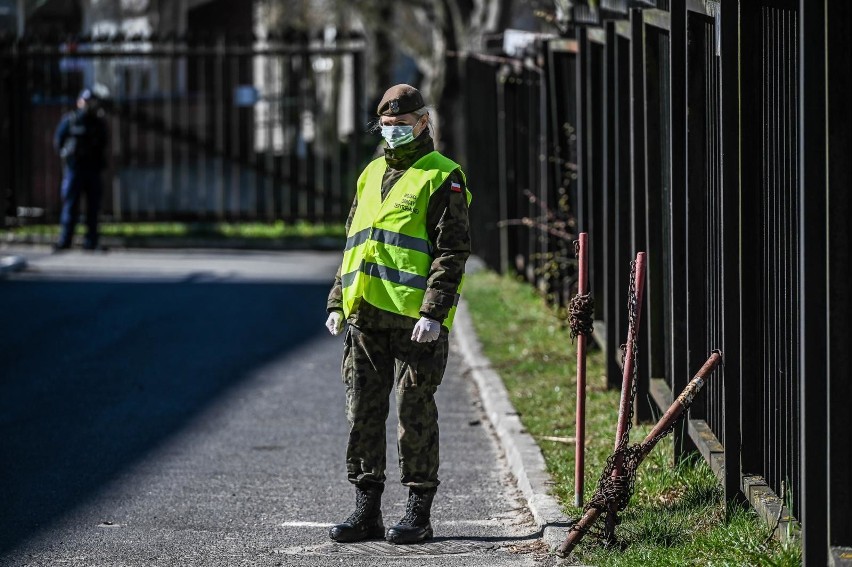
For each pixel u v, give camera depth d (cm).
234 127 6800
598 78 2719
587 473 1969
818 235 1298
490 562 1638
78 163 5425
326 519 1880
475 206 4859
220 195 6569
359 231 1727
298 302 4097
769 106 1566
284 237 5934
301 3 9312
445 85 7019
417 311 1695
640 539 1627
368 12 8106
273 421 2547
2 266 4712
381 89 8269
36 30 7362
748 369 1639
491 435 2442
